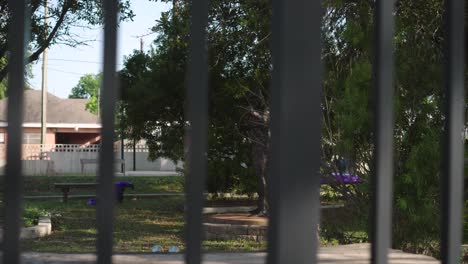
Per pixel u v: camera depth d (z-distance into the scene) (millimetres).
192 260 1291
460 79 1607
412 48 6332
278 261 1232
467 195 5594
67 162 39656
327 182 7004
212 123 15758
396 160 5809
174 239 10828
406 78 5914
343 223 7730
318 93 1277
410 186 5512
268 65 12195
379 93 1448
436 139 5543
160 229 12398
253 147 13992
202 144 1298
